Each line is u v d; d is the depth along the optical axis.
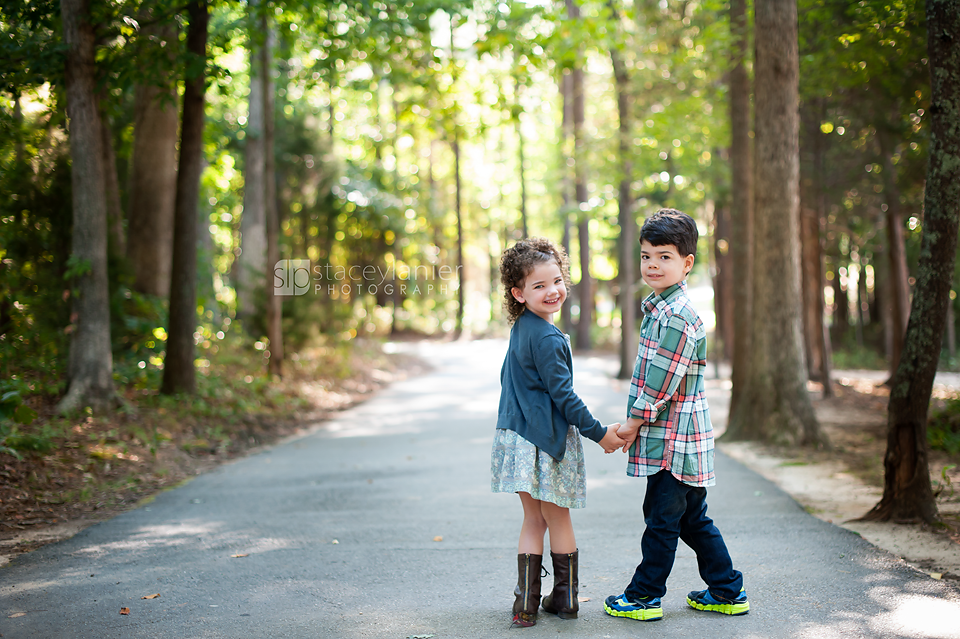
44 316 9.20
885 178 14.41
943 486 5.86
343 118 30.34
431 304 39.03
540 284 3.15
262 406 11.29
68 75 7.92
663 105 15.76
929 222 4.54
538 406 3.11
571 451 3.16
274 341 13.50
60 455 6.52
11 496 5.42
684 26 15.24
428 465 7.55
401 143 36.31
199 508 5.58
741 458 7.97
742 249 10.77
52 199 9.36
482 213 41.88
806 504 5.55
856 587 3.43
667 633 2.93
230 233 27.47
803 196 16.16
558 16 11.28
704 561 3.18
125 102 12.45
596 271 41.44
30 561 4.11
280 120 20.16
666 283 3.12
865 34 8.97
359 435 9.94
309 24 10.99
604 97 22.34
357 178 22.05
